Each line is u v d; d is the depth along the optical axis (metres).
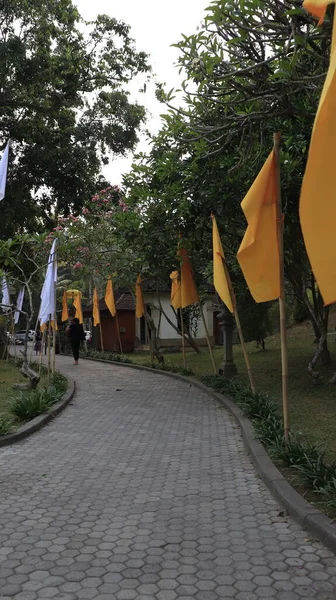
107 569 3.90
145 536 4.50
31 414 9.63
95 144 21.25
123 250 16.19
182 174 10.74
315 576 3.74
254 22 6.38
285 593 3.51
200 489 5.77
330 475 5.20
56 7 18.48
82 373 18.20
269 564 3.94
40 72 18.41
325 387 11.58
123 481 6.11
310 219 4.07
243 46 6.74
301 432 7.66
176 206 11.08
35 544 4.37
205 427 9.11
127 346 29.75
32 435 8.59
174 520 4.86
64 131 20.75
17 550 4.26
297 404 10.09
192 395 12.79
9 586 3.66
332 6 5.13
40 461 7.02
